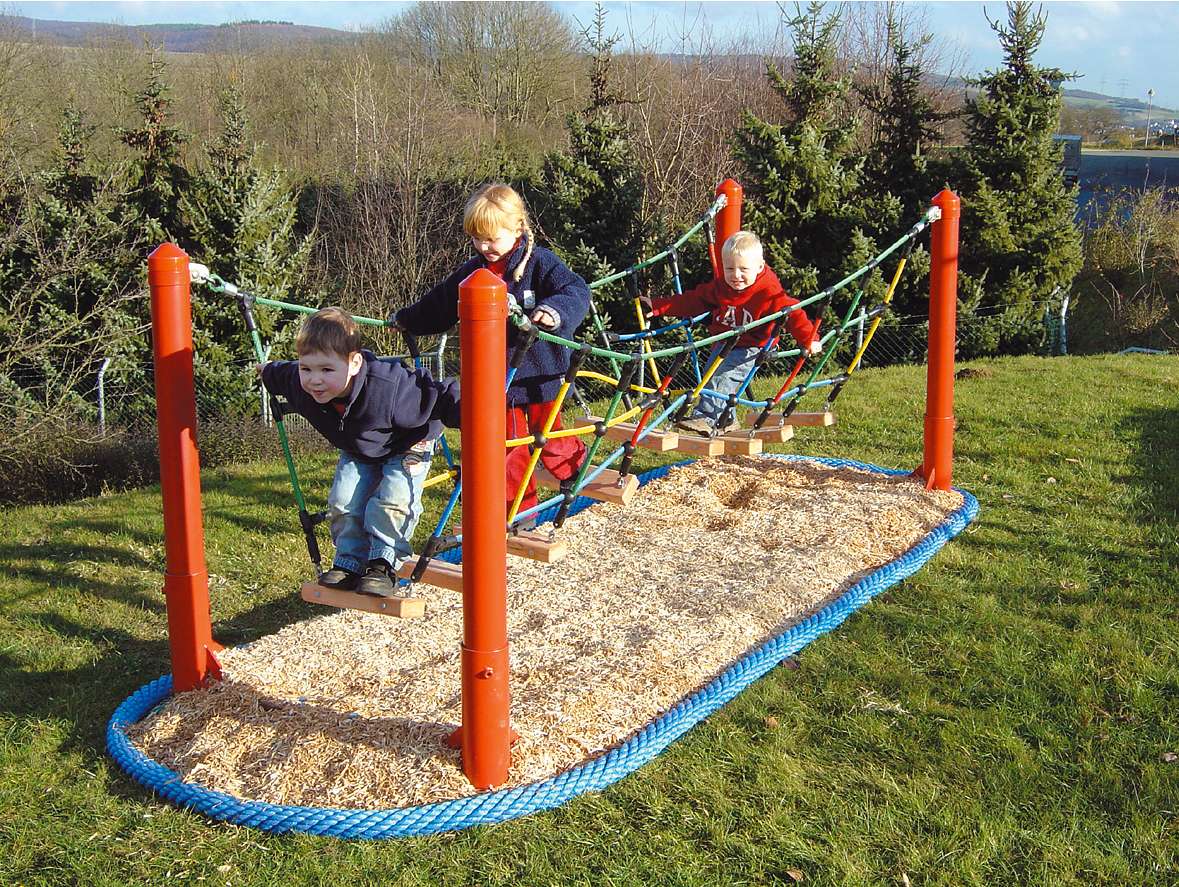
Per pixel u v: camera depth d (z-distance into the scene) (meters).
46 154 17.20
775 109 21.45
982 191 14.80
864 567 5.79
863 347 6.43
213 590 5.87
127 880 3.25
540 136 25.47
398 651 4.65
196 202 14.70
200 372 13.14
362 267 19.34
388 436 3.75
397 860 3.31
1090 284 20.02
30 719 4.30
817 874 3.19
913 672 4.50
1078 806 3.52
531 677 4.35
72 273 12.58
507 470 4.78
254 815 3.48
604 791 3.64
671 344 13.75
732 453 5.85
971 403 9.87
